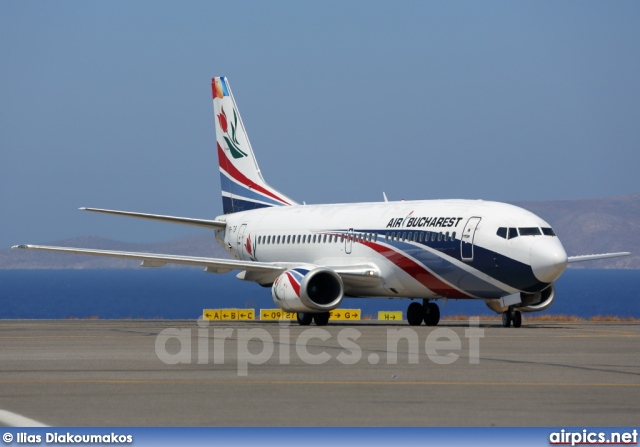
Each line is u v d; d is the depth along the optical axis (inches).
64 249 3826.3
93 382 1781.5
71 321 4232.3
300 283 3715.6
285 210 4537.4
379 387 1716.3
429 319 3912.4
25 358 2234.3
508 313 3575.3
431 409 1486.2
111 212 4247.0
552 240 3440.0
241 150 4891.7
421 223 3742.6
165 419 1401.3
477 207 3629.4
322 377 1852.9
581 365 2086.6
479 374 1908.2
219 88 4977.9
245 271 4559.5
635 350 2470.5
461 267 3563.0
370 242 3917.3
